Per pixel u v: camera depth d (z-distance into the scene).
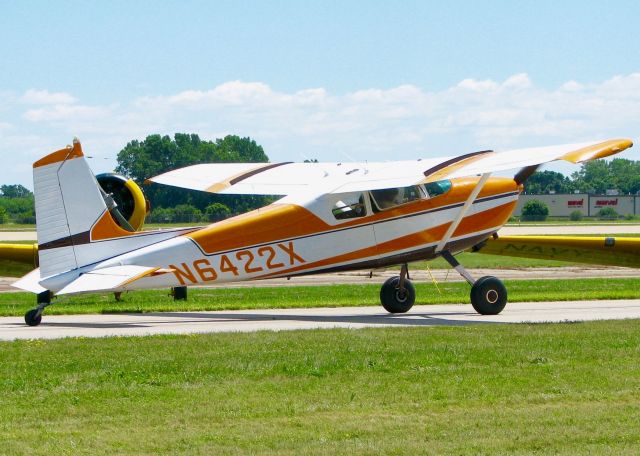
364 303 35.38
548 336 23.81
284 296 39.88
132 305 35.31
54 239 26.86
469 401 16.56
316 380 18.39
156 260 27.78
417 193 30.61
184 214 181.12
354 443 13.99
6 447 13.88
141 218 35.97
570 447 13.73
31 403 16.59
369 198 29.97
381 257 30.30
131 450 13.77
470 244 31.45
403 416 15.60
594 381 18.02
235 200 190.12
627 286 44.34
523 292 40.50
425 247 30.77
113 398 16.97
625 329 25.27
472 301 30.89
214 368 19.53
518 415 15.56
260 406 16.31
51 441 14.21
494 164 26.91
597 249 43.22
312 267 29.58
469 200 30.44
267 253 28.98
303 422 15.24
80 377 18.75
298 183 31.61
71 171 27.02
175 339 23.86
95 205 27.30
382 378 18.52
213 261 28.38
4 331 26.75
